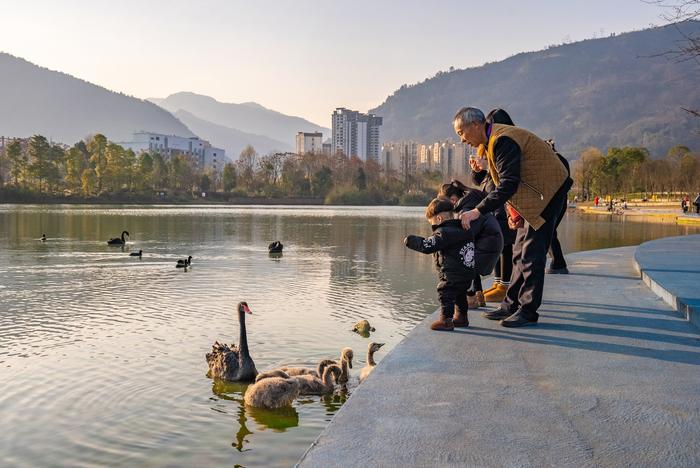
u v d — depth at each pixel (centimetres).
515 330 557
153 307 1352
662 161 10306
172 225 4522
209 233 3756
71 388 807
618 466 272
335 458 281
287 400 765
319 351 1011
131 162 11269
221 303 1406
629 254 1277
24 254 2472
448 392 378
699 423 324
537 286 572
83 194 10325
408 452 288
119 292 1554
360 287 1658
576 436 307
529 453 286
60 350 988
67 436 657
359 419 331
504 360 453
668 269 895
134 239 3278
